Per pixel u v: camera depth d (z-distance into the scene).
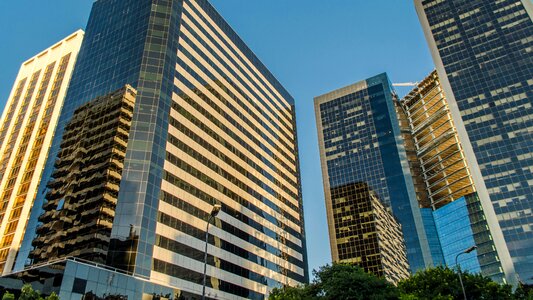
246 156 101.88
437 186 178.75
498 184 129.00
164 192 71.25
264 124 117.56
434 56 159.62
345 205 167.12
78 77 90.81
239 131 102.69
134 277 58.69
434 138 184.50
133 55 84.88
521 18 149.75
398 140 171.62
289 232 109.06
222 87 101.50
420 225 151.38
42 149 108.06
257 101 117.88
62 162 78.94
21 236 94.38
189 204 75.81
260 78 125.00
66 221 69.12
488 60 148.12
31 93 126.88
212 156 88.19
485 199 129.50
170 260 66.38
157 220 67.31
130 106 77.12
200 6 104.00
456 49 155.88
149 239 64.38
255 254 90.06
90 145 76.12
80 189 71.38
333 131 189.88
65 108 87.31
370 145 177.12
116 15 97.38
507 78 142.00
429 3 172.00
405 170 163.50
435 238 156.50
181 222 72.06
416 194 166.25
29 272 52.06
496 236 123.44
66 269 50.72
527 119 133.12
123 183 68.12
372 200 163.25
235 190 92.00
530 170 126.38
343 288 55.47
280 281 95.19
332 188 174.00
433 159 182.12
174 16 92.12
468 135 140.00
